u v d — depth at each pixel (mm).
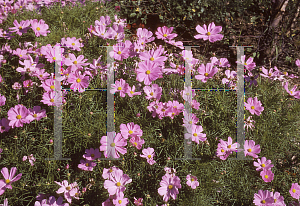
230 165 2527
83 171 2402
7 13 3344
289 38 4277
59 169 2312
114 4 4180
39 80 2652
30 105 2621
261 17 4379
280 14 4203
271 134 2689
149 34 2955
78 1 3766
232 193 2504
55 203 2104
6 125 2404
